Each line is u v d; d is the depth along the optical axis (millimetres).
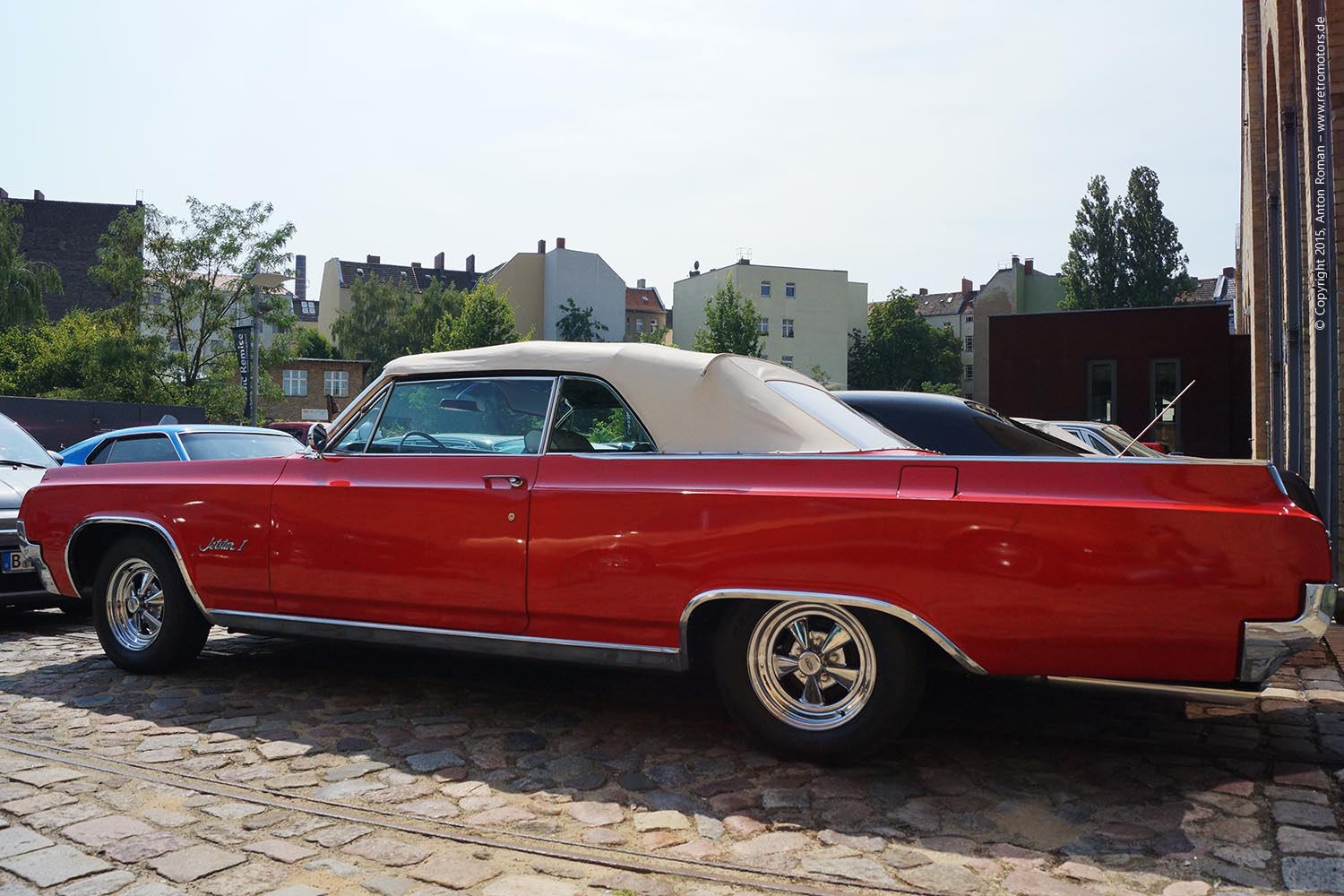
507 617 4176
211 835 3123
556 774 3719
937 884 2777
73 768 3803
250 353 23281
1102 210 75438
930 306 103125
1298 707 4617
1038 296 86688
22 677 5367
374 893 2705
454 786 3596
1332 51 8000
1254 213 16719
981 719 4418
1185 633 3207
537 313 81188
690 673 5340
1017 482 3436
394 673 5371
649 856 2975
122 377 33031
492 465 4281
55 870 2848
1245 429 21734
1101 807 3359
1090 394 22188
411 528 4367
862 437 4176
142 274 32688
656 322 98875
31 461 8055
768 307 80875
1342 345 7777
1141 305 74000
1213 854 2973
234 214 33281
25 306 42125
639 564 3881
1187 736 4168
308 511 4660
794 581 3637
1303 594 3137
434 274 93125
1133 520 3262
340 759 3908
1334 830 3146
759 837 3119
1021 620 3363
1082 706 4637
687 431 4027
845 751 3670
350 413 4812
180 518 5086
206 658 5797
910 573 3482
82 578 5680
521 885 2758
